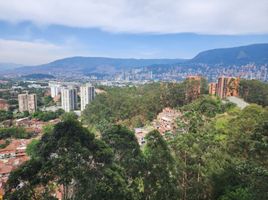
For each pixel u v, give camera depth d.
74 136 14.45
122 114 88.44
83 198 13.02
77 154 13.75
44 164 13.12
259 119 33.59
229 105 69.88
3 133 79.56
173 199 20.16
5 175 46.38
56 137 14.63
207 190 24.20
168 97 90.81
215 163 25.19
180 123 46.19
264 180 18.53
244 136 29.48
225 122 44.88
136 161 20.52
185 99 89.75
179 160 23.16
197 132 33.88
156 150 21.06
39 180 12.56
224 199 22.55
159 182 19.86
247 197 20.78
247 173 23.33
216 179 24.45
